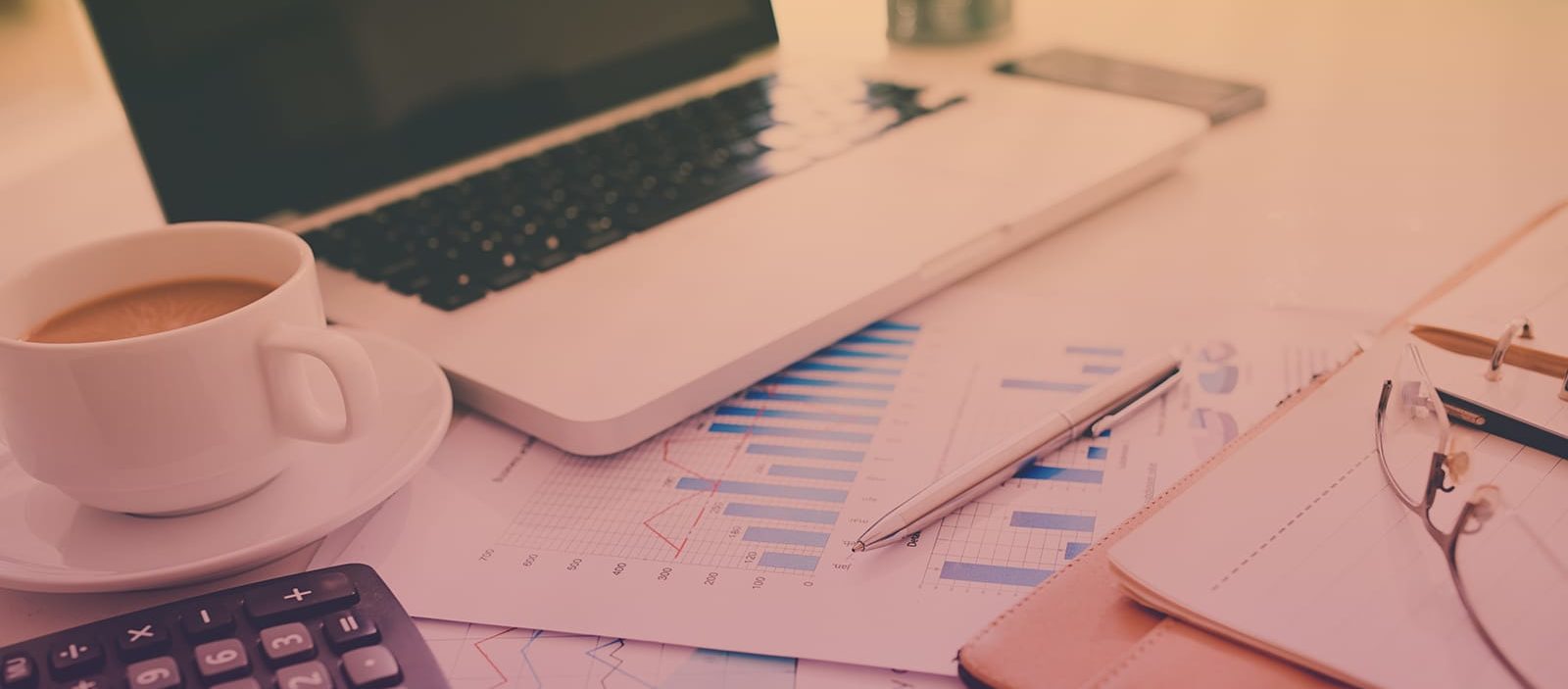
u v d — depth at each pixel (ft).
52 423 1.31
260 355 1.36
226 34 2.07
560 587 1.35
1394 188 2.20
